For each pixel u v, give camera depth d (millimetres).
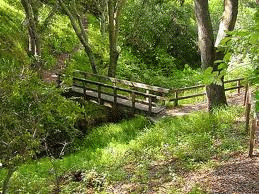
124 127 13211
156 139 10906
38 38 18766
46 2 24984
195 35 27625
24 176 9508
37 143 7203
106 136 12789
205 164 8328
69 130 13078
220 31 10531
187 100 16391
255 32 1968
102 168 9625
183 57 27812
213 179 7270
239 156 8305
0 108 7227
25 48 21031
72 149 12664
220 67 2209
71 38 25594
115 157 10375
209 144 9625
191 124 11586
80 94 15992
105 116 15258
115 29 19906
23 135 6922
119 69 22719
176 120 12609
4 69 13109
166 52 27000
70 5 21125
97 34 27297
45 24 19750
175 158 9344
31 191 8352
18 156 6883
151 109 13391
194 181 7441
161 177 8273
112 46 19672
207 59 11484
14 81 7750
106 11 25797
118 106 14453
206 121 11391
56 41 23797
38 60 14984
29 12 18109
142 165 9289
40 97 8453
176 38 27438
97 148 11508
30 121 7648
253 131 7938
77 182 8992
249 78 2248
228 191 6520
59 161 10789
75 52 24266
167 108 14852
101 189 8477
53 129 12109
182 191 7074
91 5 29828
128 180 8594
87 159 10836
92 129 14047
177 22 27438
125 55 25109
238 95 15891
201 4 11086
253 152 8344
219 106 12531
